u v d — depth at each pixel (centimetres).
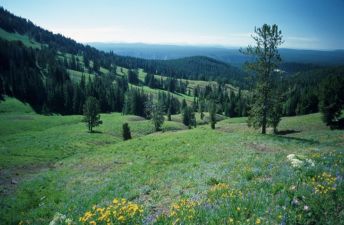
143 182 1678
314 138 3862
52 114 12319
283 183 889
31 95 12988
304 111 10369
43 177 2725
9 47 17200
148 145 3850
